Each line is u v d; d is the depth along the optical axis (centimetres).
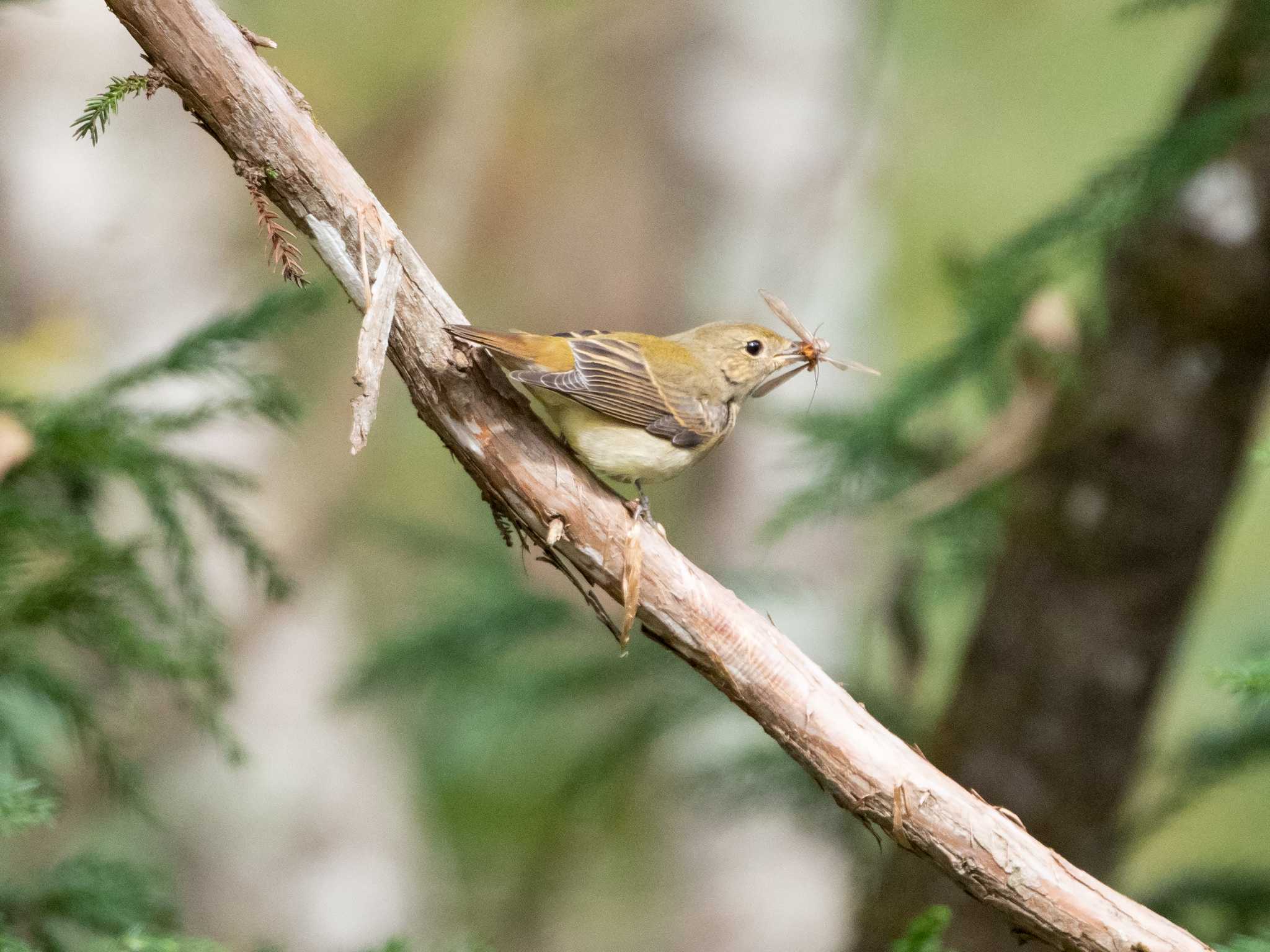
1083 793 934
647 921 1692
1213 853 1428
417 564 1717
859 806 487
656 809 1705
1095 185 722
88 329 1370
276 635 1523
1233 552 1822
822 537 1678
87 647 684
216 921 1447
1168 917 930
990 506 942
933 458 965
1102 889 469
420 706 1590
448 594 1305
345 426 1666
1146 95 1912
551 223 1931
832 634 1648
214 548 1454
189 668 698
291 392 771
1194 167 691
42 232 1445
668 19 1912
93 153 1477
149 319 1481
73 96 1467
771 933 1689
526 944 1484
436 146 1795
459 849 1573
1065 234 717
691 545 1839
